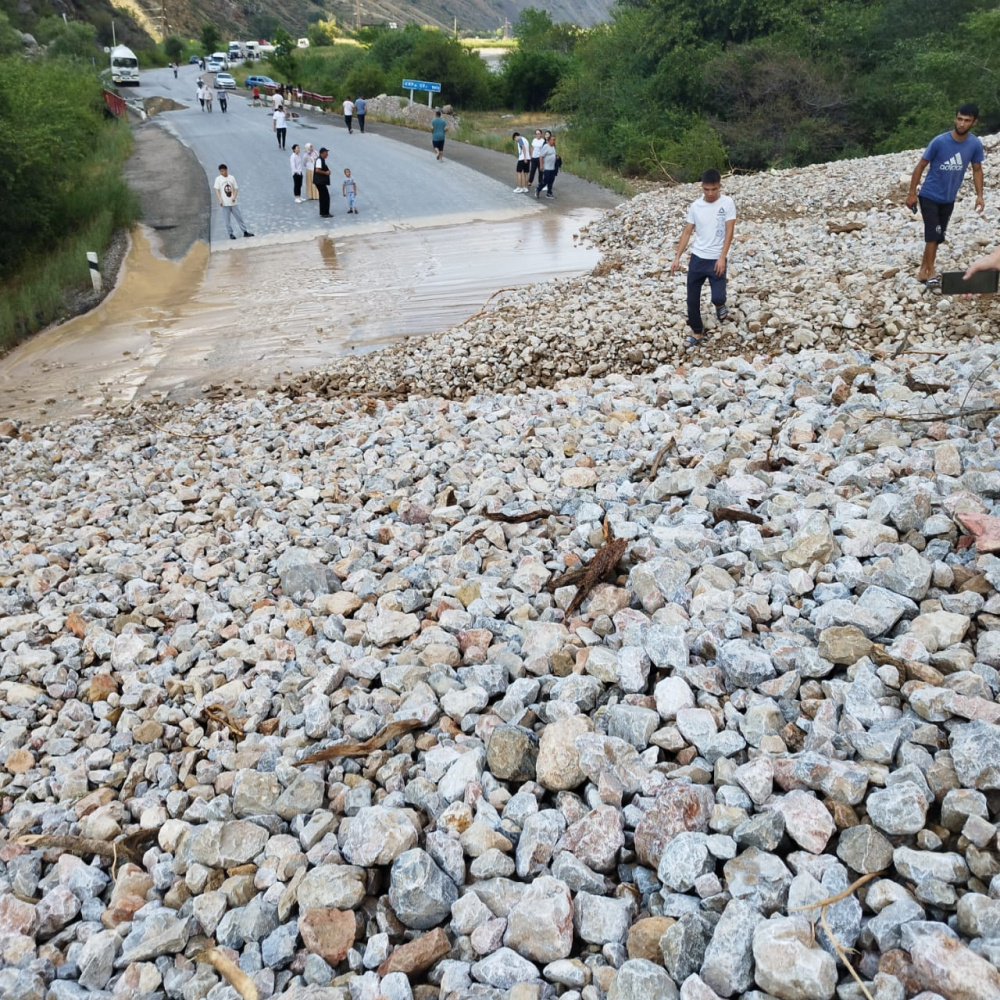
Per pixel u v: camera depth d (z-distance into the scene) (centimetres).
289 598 551
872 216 1509
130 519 745
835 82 3033
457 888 300
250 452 887
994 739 281
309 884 300
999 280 484
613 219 2023
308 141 3509
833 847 285
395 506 662
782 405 715
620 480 618
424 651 432
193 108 4850
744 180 2128
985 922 238
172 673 496
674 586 439
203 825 349
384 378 1097
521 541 550
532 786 332
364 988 265
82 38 6638
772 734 329
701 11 3334
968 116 895
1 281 1841
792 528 479
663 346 1010
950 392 634
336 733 398
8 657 528
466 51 5569
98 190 2217
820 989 229
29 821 388
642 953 260
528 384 998
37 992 292
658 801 298
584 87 3706
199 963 291
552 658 405
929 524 442
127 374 1278
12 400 1216
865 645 354
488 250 1877
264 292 1669
